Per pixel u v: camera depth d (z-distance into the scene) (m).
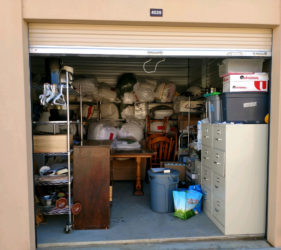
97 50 2.47
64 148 2.73
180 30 2.52
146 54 2.51
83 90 4.75
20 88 2.28
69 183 2.74
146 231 2.80
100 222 2.86
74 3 2.31
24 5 2.28
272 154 2.58
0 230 2.33
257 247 2.53
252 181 2.67
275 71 2.53
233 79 2.77
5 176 2.31
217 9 2.42
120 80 5.10
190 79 5.35
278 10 2.46
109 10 2.34
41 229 2.86
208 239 2.66
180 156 4.80
